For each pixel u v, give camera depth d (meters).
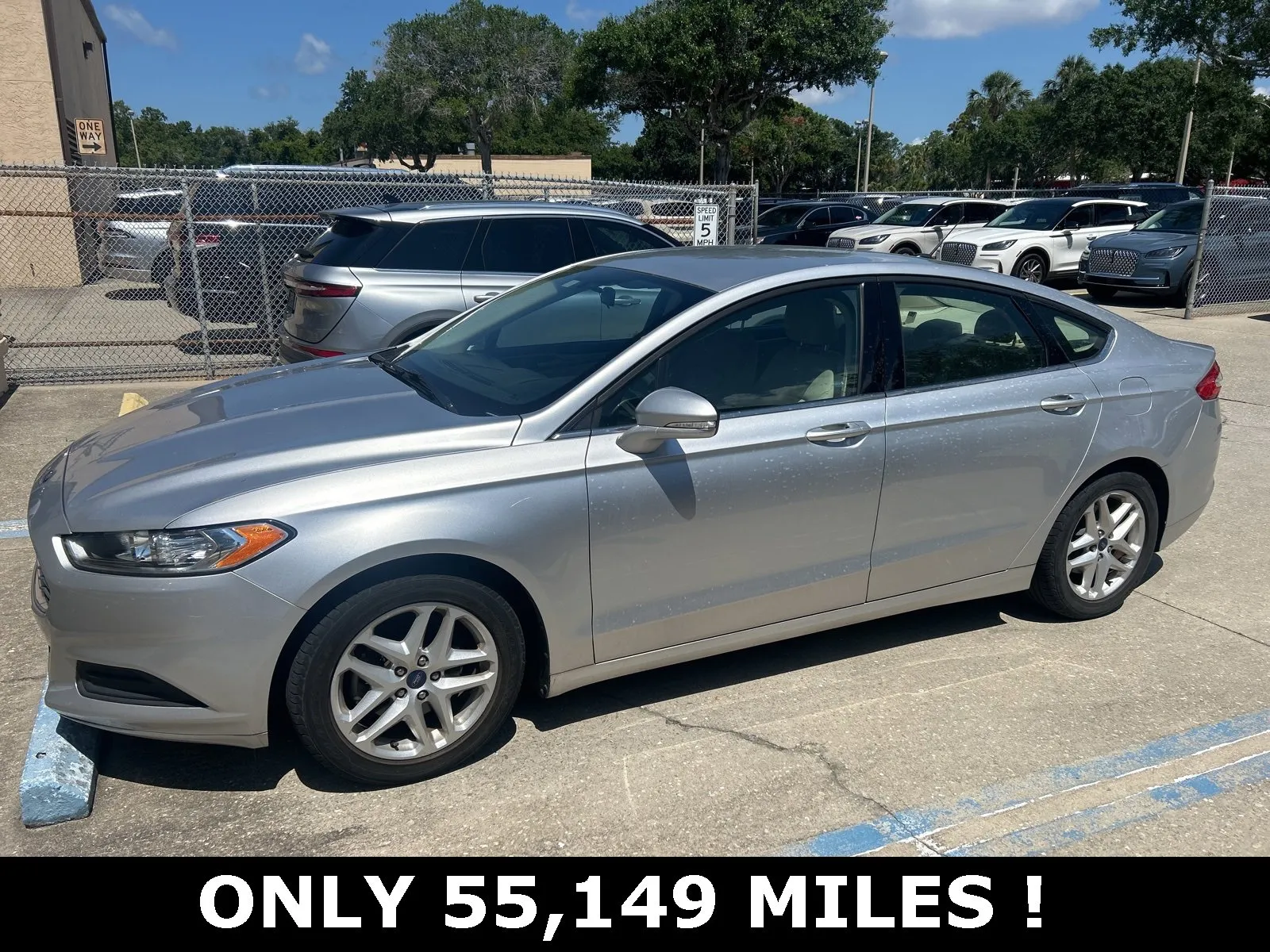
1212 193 13.35
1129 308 14.98
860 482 3.58
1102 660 4.02
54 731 3.20
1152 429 4.21
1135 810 3.04
